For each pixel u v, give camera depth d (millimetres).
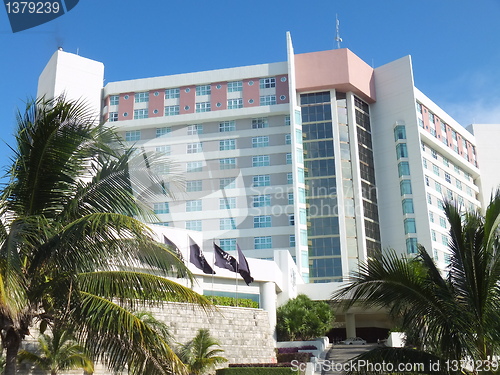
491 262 14172
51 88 72375
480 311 13977
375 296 14211
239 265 41250
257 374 31359
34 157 12398
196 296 12547
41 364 24734
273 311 46625
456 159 87562
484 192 93812
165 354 12016
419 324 14375
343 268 68938
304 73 76625
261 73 75688
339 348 47062
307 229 71250
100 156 13070
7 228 12031
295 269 57156
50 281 12062
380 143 79188
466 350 13484
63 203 12805
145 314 28047
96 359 12562
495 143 96688
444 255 75438
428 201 76625
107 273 12344
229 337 36812
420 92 81312
